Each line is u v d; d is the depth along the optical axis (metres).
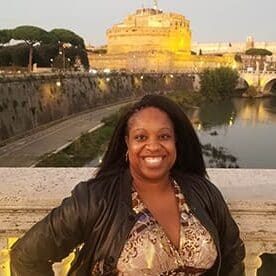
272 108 89.00
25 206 2.43
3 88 39.41
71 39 90.12
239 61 133.62
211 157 45.34
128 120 2.07
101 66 118.44
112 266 1.88
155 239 1.88
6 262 2.52
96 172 2.28
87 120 53.50
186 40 132.62
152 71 98.50
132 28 124.19
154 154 1.96
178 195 2.03
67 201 1.92
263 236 2.49
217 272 2.00
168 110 2.09
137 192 1.98
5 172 2.82
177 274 1.90
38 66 85.69
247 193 2.53
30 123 44.34
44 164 31.56
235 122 69.31
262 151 49.03
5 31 80.88
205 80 89.94
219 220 2.07
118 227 1.88
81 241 1.96
